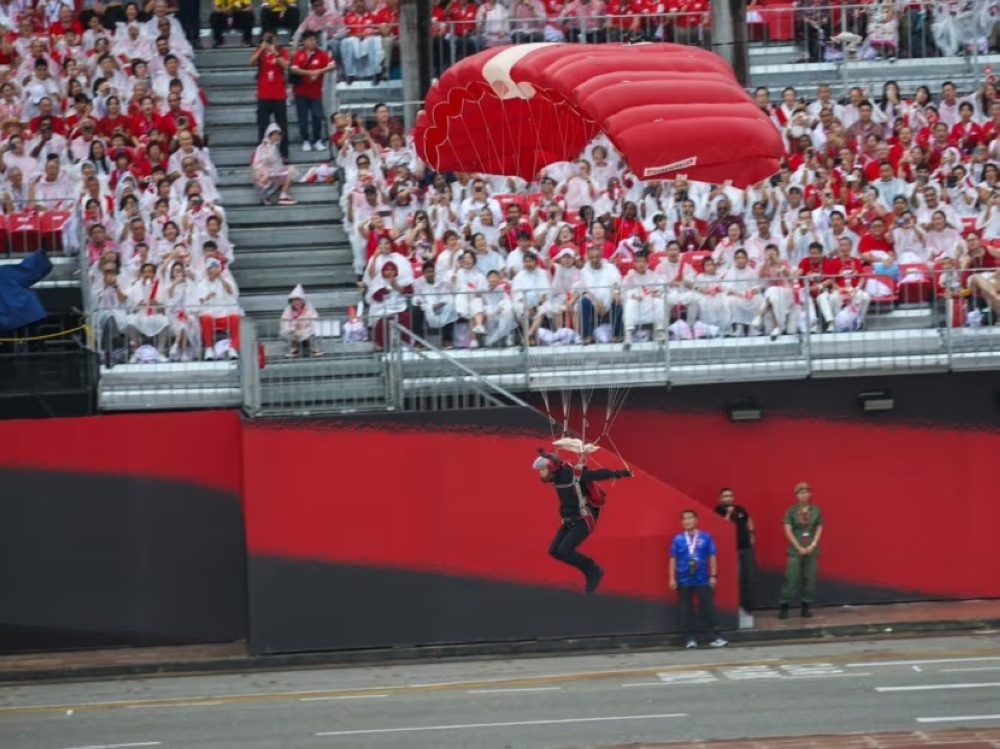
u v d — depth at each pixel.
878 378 105.81
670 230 111.38
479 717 80.38
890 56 135.50
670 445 104.81
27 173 114.94
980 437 106.56
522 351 101.56
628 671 91.56
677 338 102.44
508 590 98.94
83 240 104.56
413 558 98.38
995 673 87.19
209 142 125.31
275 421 97.62
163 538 100.12
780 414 105.56
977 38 136.38
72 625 99.75
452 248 106.38
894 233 111.31
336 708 83.94
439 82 98.19
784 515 105.31
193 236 110.38
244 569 100.25
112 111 119.06
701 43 129.12
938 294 104.19
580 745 73.88
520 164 101.12
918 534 106.56
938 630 101.00
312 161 123.00
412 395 99.62
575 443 87.50
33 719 83.88
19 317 99.69
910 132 120.94
